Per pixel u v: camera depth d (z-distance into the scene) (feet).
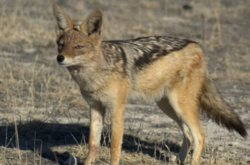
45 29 107.76
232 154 42.52
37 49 89.76
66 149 42.57
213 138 47.21
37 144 43.32
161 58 40.27
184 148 41.16
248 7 162.91
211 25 127.75
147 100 41.34
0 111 52.60
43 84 65.77
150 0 167.12
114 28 112.88
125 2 163.43
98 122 38.99
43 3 149.28
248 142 46.34
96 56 36.55
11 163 37.17
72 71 37.09
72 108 56.13
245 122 52.03
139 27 116.37
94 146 38.63
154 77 40.11
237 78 73.05
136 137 46.73
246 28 125.70
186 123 40.42
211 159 39.81
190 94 41.04
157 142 45.75
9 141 41.83
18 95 59.77
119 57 38.14
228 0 173.27
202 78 41.96
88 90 37.52
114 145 37.19
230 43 103.55
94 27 36.99
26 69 73.20
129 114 54.60
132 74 38.73
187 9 151.23
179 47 41.47
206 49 95.81
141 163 39.68
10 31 99.50
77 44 35.86
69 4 150.20
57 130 47.78
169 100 40.98
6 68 72.54
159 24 125.59
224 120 42.27
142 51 40.01
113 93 37.29
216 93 42.73
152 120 52.65
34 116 51.29
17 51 86.89
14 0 147.02
